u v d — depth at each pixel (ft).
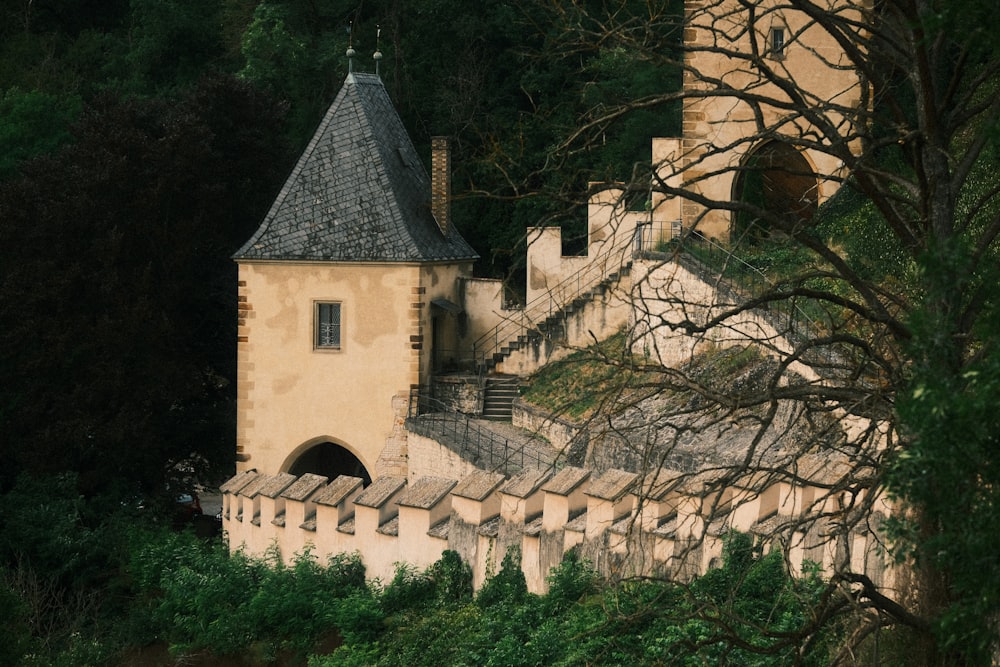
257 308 186.50
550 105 232.53
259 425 187.11
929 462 51.19
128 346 190.08
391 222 184.03
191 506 209.67
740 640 61.16
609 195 184.03
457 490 133.39
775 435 116.57
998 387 49.80
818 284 124.57
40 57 276.82
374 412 183.21
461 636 120.47
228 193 204.13
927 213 61.57
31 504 181.16
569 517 118.93
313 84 245.65
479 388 180.24
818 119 62.49
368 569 144.15
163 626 152.56
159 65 265.34
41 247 192.03
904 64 65.67
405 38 247.29
